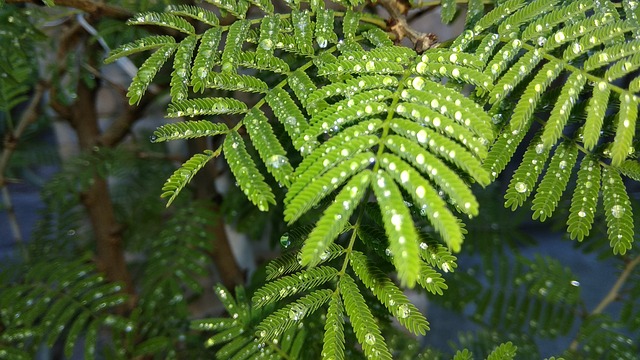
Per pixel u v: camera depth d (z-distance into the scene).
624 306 0.37
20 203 0.63
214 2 0.23
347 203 0.17
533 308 0.40
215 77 0.22
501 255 0.43
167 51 0.22
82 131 0.45
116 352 0.35
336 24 0.26
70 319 0.37
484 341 0.40
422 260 0.20
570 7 0.22
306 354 0.27
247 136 0.30
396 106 0.20
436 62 0.21
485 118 0.19
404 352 0.35
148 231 0.50
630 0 0.23
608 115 0.22
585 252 0.39
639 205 0.30
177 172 0.21
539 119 0.23
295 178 0.19
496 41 0.22
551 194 0.22
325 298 0.21
